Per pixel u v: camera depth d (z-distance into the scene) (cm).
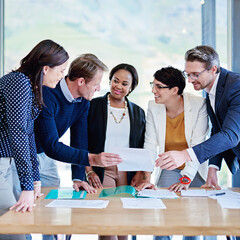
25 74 180
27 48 467
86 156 216
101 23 510
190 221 154
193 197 207
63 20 484
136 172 271
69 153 218
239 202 191
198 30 366
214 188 238
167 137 264
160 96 256
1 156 184
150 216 163
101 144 266
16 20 469
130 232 148
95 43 505
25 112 172
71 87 228
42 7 476
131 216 163
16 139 170
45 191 228
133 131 268
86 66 222
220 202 191
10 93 169
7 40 465
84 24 499
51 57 181
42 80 185
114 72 269
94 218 159
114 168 265
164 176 266
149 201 195
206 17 353
